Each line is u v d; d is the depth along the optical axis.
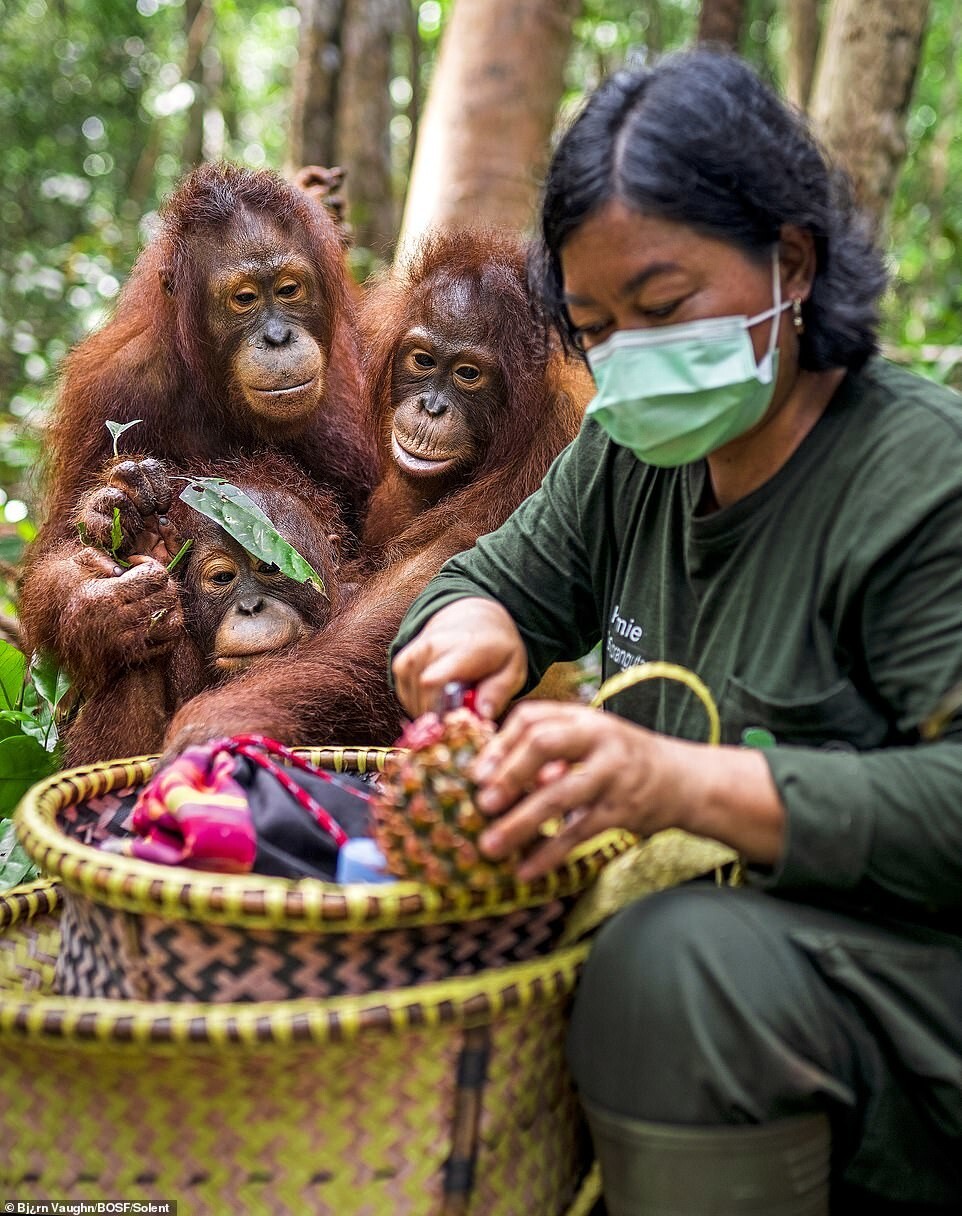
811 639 1.67
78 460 3.23
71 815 1.93
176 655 2.76
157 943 1.53
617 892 1.64
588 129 1.61
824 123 4.91
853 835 1.45
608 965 1.50
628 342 1.61
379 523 3.15
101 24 12.80
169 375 3.21
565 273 1.65
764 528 1.72
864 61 4.81
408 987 1.53
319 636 2.73
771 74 1.86
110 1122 1.52
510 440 2.90
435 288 2.93
